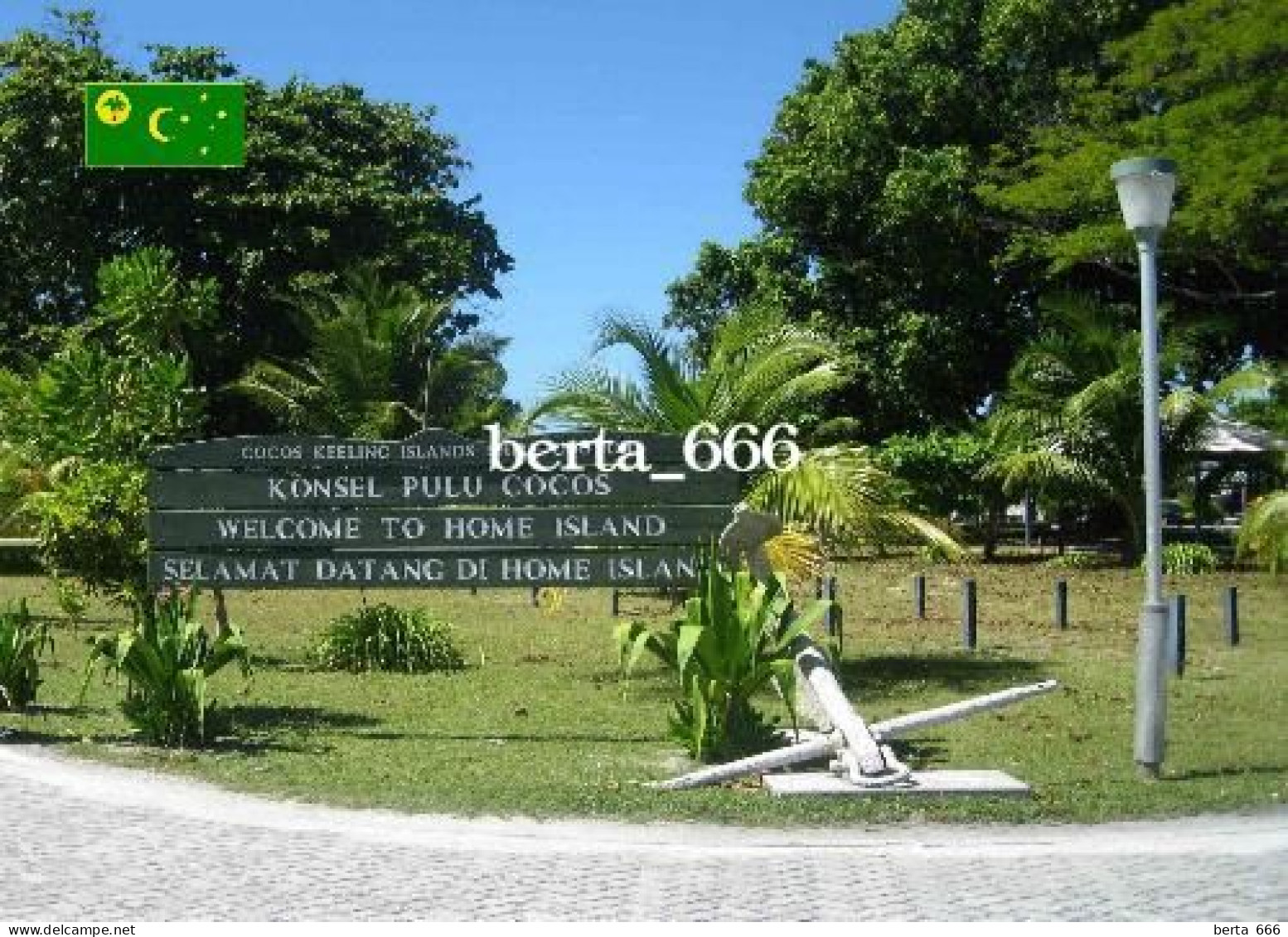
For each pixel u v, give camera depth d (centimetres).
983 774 921
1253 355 3553
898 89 3462
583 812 867
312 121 3712
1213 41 2691
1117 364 2894
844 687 1400
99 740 1099
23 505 1533
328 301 3134
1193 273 3297
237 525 1203
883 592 2475
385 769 992
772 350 1513
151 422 1339
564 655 1664
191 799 912
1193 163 2667
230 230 3388
